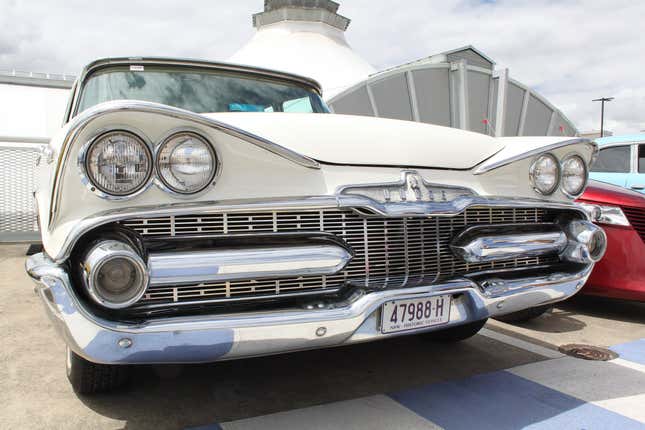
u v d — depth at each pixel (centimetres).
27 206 798
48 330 345
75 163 167
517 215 250
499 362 292
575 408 231
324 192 198
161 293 174
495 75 2152
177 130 173
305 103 349
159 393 245
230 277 178
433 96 2030
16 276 535
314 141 207
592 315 398
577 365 286
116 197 169
